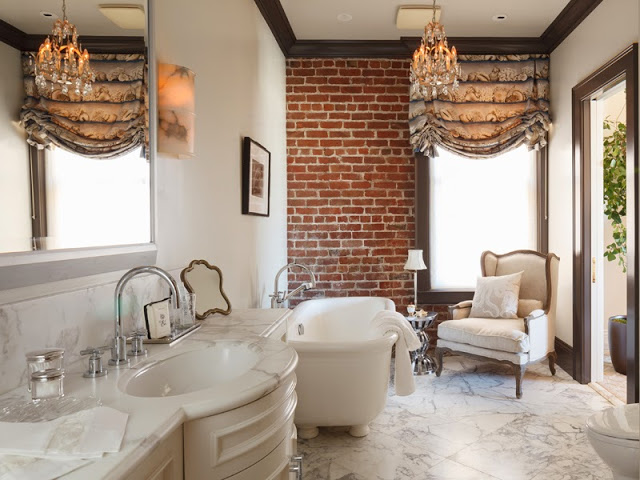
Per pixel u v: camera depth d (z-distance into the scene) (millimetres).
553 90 4305
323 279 4629
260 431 1147
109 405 993
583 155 3693
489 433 2822
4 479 680
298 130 4609
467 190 4586
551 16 3914
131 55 1630
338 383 2674
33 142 1147
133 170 1651
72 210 1305
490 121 4398
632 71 2895
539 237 4500
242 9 3053
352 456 2549
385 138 4609
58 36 1244
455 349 3797
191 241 2242
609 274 4703
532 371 4039
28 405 963
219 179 2623
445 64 3268
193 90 2004
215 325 1915
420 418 3061
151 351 1467
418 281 4578
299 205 4629
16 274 1077
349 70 4594
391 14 3938
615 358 3996
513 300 3889
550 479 2299
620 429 1859
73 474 704
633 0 2918
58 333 1278
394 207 4621
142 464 819
